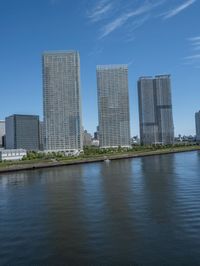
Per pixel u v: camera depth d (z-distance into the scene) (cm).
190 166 16350
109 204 7062
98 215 6050
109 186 10006
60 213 6359
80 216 6025
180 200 7194
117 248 4203
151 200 7338
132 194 8275
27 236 4847
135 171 14875
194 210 6119
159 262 3712
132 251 4075
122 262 3762
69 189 9775
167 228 4997
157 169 15375
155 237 4575
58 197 8325
